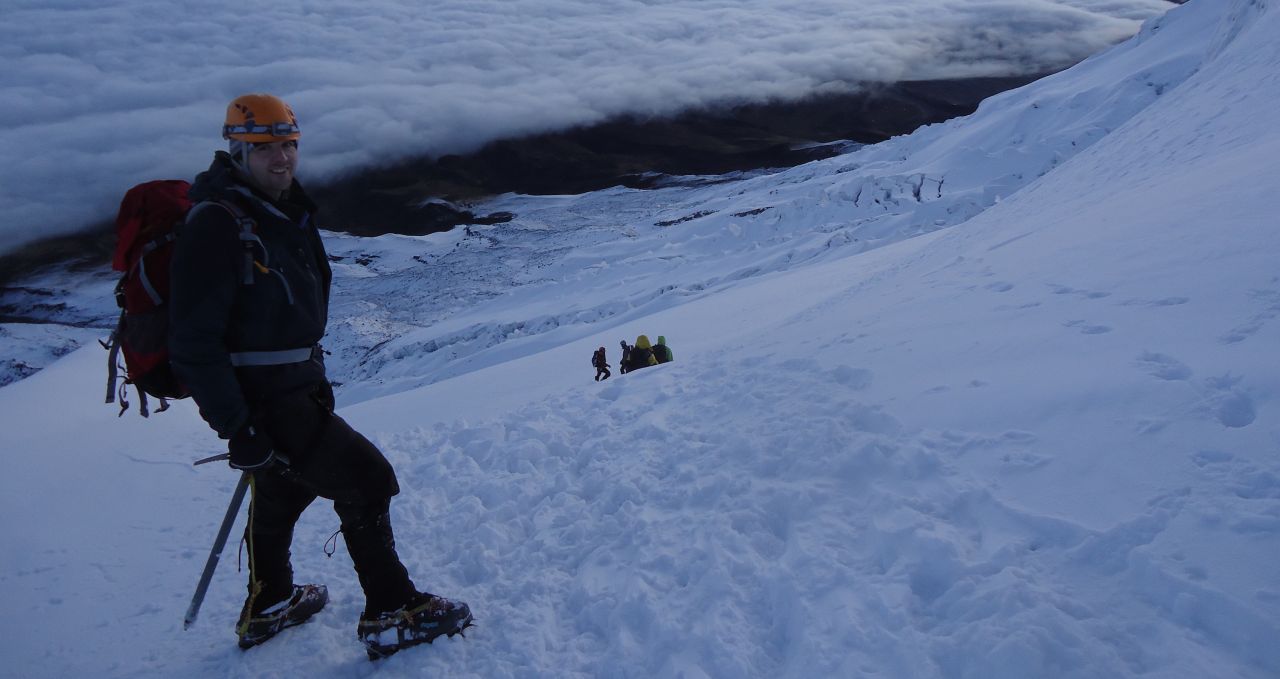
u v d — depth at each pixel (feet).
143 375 8.45
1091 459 8.35
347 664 9.82
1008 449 9.21
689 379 18.01
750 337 23.03
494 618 10.27
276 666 9.89
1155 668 5.83
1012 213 40.96
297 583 12.26
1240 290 10.94
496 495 14.67
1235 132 31.45
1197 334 10.10
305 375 8.84
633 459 13.76
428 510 14.82
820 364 14.65
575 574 10.96
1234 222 14.32
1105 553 7.02
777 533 9.90
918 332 14.49
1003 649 6.24
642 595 9.44
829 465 10.62
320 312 9.03
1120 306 12.07
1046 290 14.39
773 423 12.65
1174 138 37.63
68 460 18.71
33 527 15.29
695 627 8.50
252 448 8.48
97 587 13.08
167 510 16.52
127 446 19.90
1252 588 6.04
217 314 7.89
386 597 9.62
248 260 8.09
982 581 7.32
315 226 8.94
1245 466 7.31
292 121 8.41
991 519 8.22
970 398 10.73
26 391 22.61
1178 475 7.55
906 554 8.20
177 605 12.20
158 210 8.20
